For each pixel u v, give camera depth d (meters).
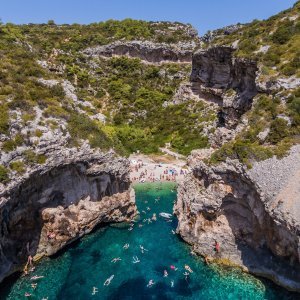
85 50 116.38
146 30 128.25
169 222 47.81
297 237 27.86
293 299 31.33
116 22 138.38
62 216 39.78
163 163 74.81
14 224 35.47
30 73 49.44
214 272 36.00
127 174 47.44
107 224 46.38
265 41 62.81
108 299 31.97
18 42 86.00
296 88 44.97
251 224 36.91
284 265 33.50
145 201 56.69
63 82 53.94
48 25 137.38
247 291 32.84
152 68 113.88
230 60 71.88
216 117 82.50
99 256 39.06
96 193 43.91
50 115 40.97
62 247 39.72
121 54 119.69
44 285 33.56
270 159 34.69
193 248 40.25
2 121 35.25
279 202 30.52
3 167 32.28
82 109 52.81
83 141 41.34
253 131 39.84
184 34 126.62
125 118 95.06
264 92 50.06
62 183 39.78
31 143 36.16
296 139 36.72
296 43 56.59
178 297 32.28
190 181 43.09
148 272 36.25
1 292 32.12
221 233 38.47
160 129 89.19
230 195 37.25
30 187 36.03
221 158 37.59
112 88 104.50
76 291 32.91
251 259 36.16
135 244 41.84
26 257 36.53
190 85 94.88
